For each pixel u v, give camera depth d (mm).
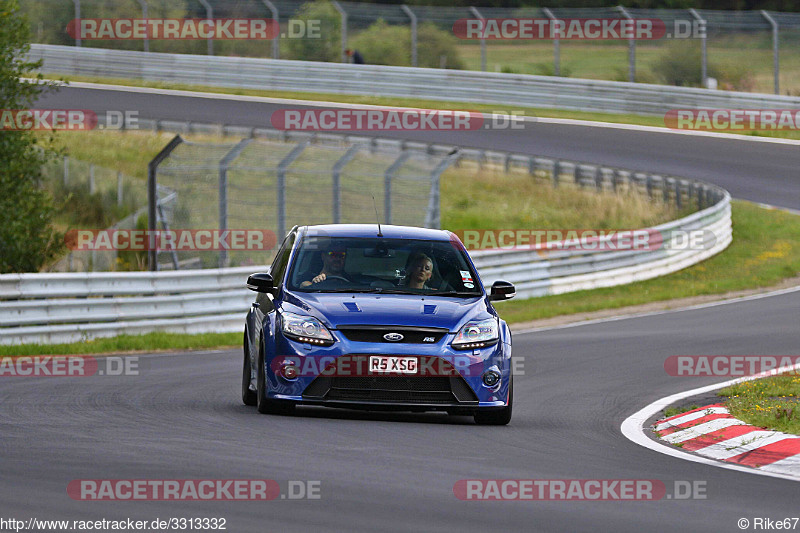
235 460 25031
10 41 77312
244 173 113125
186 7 169625
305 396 32438
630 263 90500
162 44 181125
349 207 106188
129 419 31438
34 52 170500
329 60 176000
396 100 154125
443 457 26781
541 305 80000
